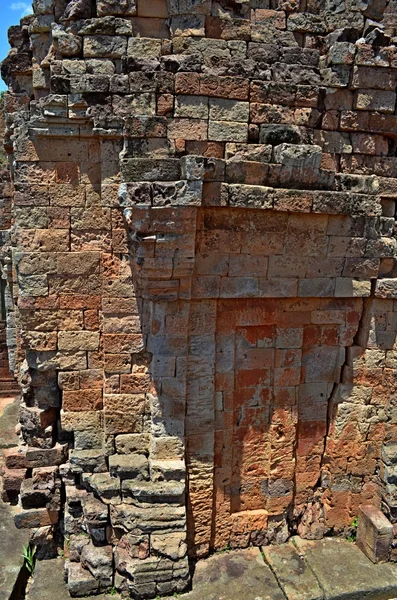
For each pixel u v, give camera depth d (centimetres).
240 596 754
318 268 778
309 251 766
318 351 843
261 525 861
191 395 783
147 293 723
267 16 727
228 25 710
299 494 888
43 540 835
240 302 784
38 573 803
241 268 748
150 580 739
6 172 1193
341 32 720
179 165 659
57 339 779
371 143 766
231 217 721
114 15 697
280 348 816
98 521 764
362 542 858
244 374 817
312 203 720
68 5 698
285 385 830
